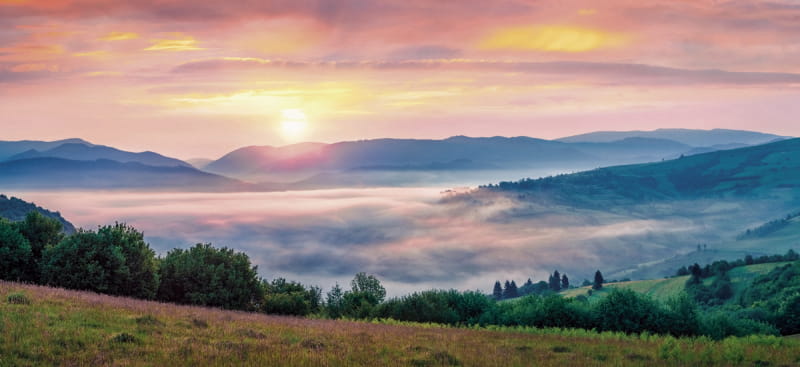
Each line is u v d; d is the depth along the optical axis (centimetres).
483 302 5747
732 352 2458
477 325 4394
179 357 1753
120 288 4372
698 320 5325
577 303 5244
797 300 9525
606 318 5044
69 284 4141
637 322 5047
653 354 2477
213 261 5288
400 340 2603
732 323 5766
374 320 4709
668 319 5150
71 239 4372
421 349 2320
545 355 2344
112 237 4484
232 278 5044
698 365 2205
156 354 1773
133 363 1633
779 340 3162
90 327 2052
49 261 4269
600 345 2839
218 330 2355
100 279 4197
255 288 5272
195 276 4972
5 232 4478
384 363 1938
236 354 1852
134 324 2231
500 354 2302
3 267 4331
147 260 4634
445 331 3459
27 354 1612
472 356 2189
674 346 2703
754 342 3222
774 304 11056
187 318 2614
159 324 2295
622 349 2656
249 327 2600
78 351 1716
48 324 2033
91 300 2892
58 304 2522
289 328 2772
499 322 5122
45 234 4841
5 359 1545
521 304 5362
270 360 1788
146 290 4506
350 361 1916
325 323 3578
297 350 2038
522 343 2822
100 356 1670
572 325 4969
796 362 2362
